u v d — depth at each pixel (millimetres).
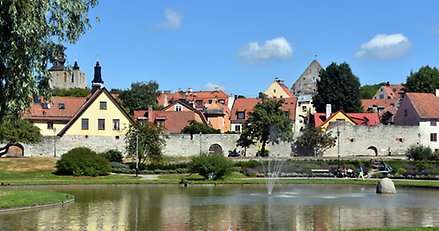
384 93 146750
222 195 36969
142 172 59688
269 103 76062
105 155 66125
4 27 23953
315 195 37031
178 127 85875
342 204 31344
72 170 54906
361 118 92375
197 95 131125
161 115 87375
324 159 66250
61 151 73500
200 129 79250
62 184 45844
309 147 75625
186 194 37719
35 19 23969
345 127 77250
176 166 61312
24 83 24422
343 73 106625
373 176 55375
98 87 90875
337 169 57594
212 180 49406
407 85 111000
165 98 122625
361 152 77312
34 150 72625
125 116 75688
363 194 37750
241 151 75812
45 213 26938
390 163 60250
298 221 24578
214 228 22625
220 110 98438
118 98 109500
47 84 26297
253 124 73938
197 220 24812
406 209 28781
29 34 23766
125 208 29188
